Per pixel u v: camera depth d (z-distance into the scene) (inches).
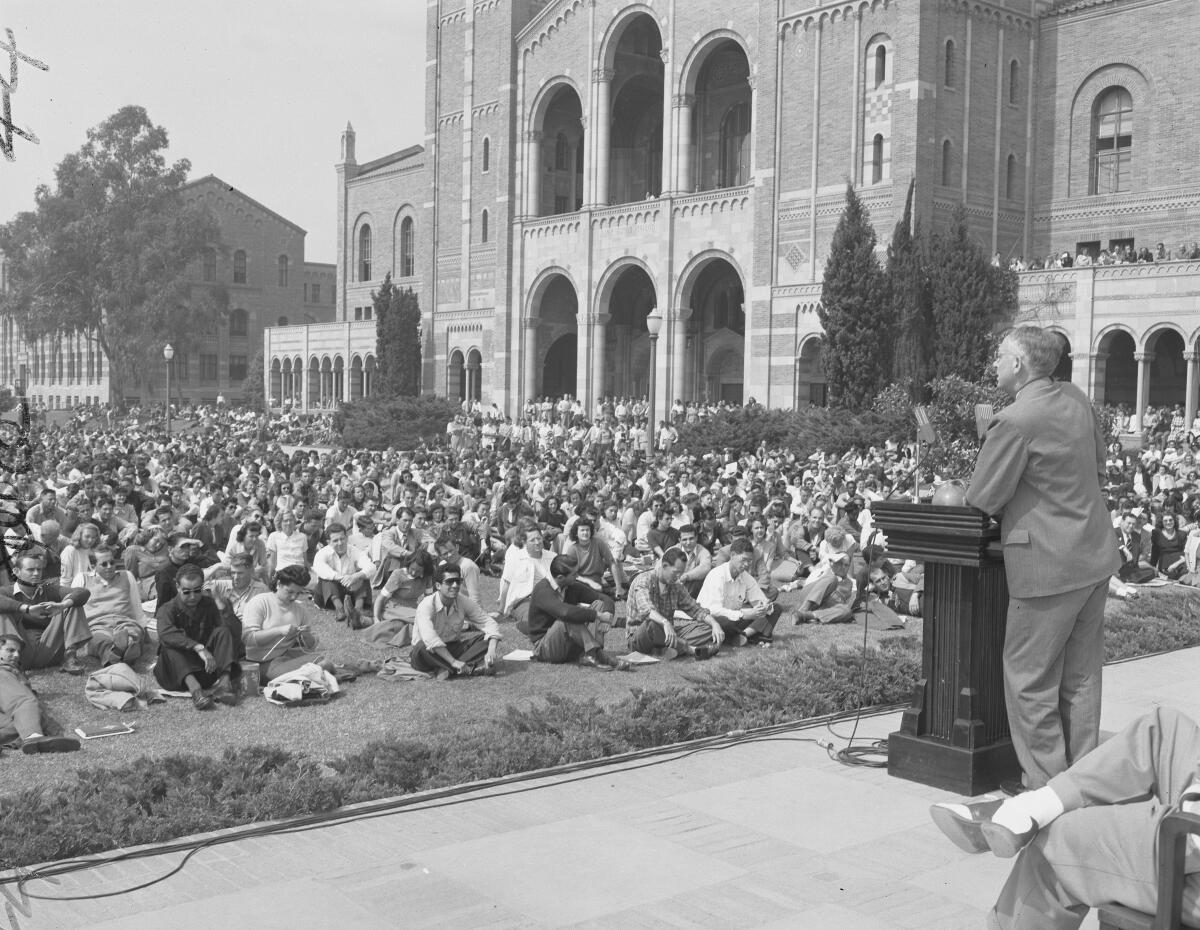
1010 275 1568.7
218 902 239.0
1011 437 272.8
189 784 311.7
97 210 3134.8
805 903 238.4
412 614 565.3
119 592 506.0
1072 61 1840.6
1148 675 480.7
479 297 2588.6
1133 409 1840.6
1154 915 162.4
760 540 766.5
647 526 805.2
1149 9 1748.3
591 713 390.3
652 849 270.2
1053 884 175.0
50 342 4306.1
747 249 1957.4
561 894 243.1
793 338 1879.9
